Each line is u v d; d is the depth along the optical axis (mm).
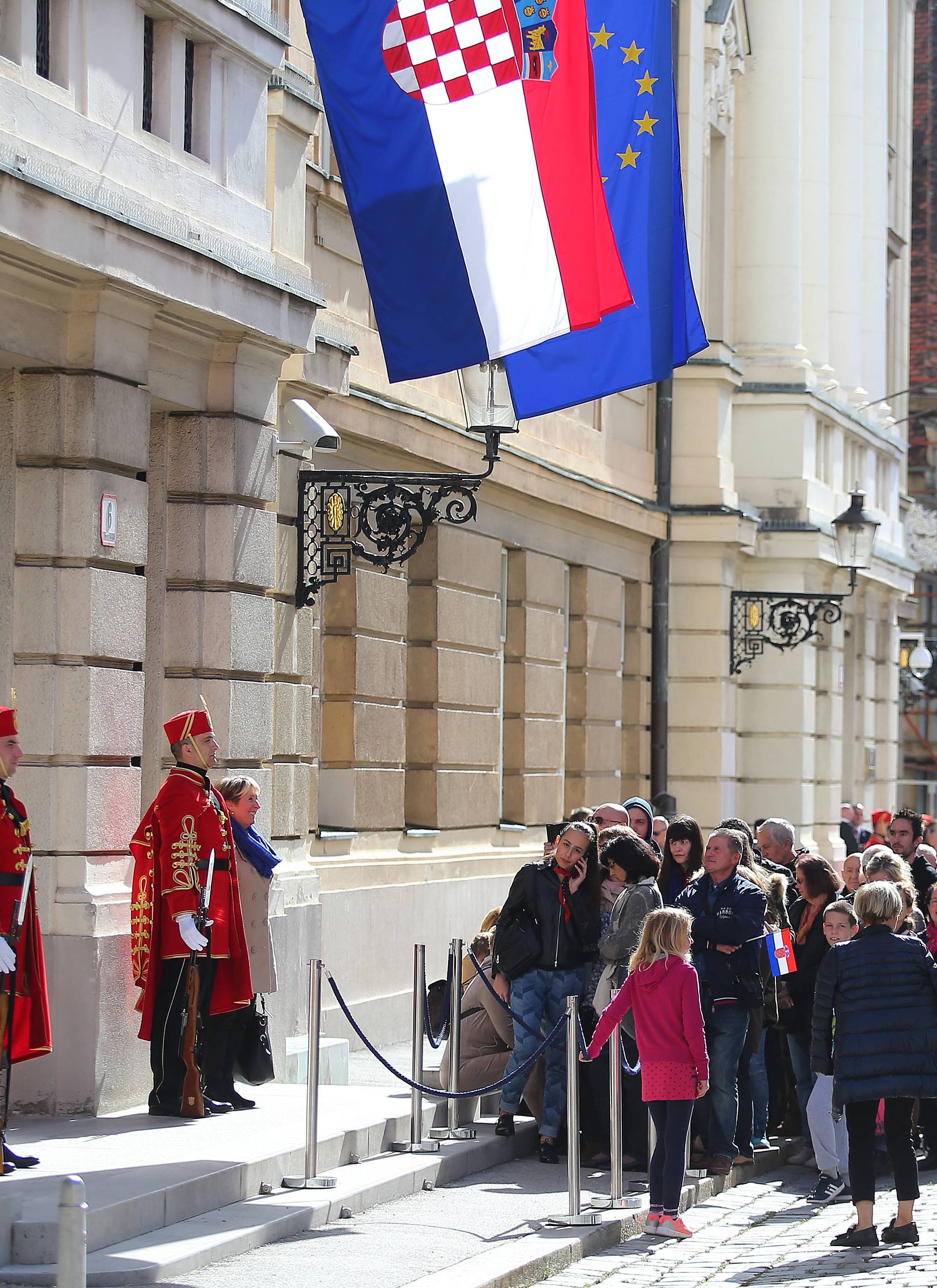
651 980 13383
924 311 60719
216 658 15633
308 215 19250
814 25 37094
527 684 25766
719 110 33750
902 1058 13055
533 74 16203
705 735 31922
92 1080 13617
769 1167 16547
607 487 28109
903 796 58906
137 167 14328
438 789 22719
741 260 35188
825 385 36906
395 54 16156
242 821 14609
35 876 12836
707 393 31859
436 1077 15891
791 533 33969
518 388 17547
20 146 12727
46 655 13773
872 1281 11906
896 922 13391
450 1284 10812
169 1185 11547
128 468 14266
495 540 24453
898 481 42938
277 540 17359
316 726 19734
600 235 16250
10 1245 10516
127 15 14305
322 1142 13289
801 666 34281
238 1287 10578
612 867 15047
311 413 17109
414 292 16234
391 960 21031
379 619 20875
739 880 15383
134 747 14359
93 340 13789
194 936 13469
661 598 31234
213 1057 14281
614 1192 13586
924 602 58094
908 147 46344
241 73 16062
